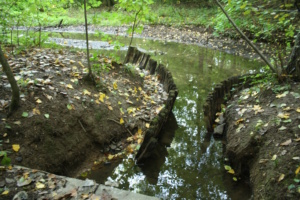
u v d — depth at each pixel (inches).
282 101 160.6
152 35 548.7
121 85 217.9
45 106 156.3
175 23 609.3
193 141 187.8
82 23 661.9
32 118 146.0
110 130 173.2
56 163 140.0
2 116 141.3
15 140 135.3
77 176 144.8
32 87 162.6
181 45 476.7
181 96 260.4
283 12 173.2
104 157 161.2
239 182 143.9
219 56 406.3
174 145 183.2
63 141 149.6
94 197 102.6
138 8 209.2
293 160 118.8
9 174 112.8
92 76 194.1
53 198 102.0
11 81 139.2
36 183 109.2
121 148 169.9
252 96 186.5
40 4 248.7
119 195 105.7
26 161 130.6
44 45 300.7
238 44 449.7
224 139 183.3
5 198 102.1
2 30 242.1
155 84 250.7
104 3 862.5
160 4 749.9
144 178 150.5
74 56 232.8
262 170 128.3
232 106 190.2
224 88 212.2
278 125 142.8
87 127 165.2
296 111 145.7
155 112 206.1
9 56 205.5
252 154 142.7
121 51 413.7
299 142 126.6
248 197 133.1
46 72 184.1
